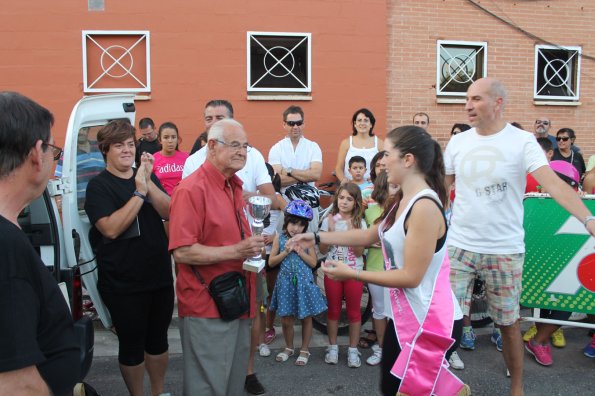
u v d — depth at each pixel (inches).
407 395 91.4
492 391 151.6
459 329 95.9
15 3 255.3
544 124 274.7
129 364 123.0
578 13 310.5
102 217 118.3
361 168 210.1
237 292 105.5
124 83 267.0
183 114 269.1
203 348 104.8
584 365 169.8
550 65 312.8
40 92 259.4
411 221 90.3
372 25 282.2
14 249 53.3
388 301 99.3
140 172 119.3
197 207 104.0
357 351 169.6
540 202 164.6
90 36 262.1
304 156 222.5
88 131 143.9
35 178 58.5
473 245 140.3
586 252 161.5
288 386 154.8
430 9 293.1
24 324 52.3
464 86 304.0
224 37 269.7
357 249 169.8
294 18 275.1
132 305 120.6
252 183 147.3
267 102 275.4
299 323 203.6
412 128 96.2
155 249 122.9
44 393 53.8
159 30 265.0
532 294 167.0
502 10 301.3
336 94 281.4
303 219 168.2
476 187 138.9
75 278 123.3
